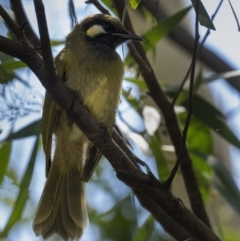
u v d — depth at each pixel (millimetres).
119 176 8234
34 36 10711
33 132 10617
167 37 12875
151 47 11188
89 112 9055
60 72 10023
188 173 10625
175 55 13227
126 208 12281
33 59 8133
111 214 12336
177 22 10820
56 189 10219
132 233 12188
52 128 9898
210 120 11141
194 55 7812
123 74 10438
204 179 11766
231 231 12844
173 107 10695
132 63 11320
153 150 11359
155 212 10891
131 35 10742
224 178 10844
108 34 10688
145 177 8258
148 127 10906
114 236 12219
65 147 10234
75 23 10852
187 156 10594
